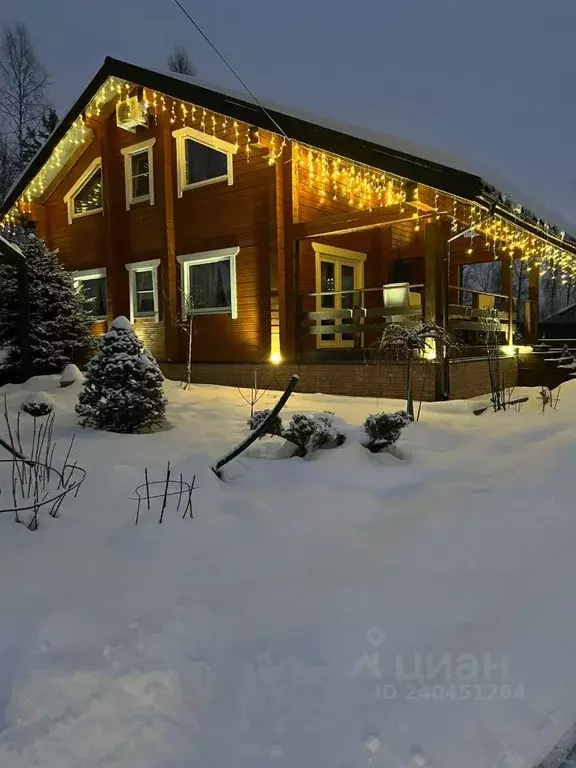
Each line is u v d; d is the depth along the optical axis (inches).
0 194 1014.4
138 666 88.6
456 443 240.8
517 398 362.0
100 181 542.0
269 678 87.1
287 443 209.8
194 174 472.4
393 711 80.4
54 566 119.3
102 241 533.6
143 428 254.5
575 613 106.7
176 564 124.4
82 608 103.2
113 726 76.5
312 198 428.1
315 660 91.5
